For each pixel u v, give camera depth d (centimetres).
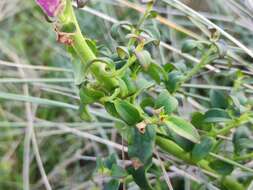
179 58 20
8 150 22
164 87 14
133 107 11
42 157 21
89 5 23
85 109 12
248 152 14
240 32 20
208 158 13
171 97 12
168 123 11
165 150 13
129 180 13
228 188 14
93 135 19
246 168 13
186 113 18
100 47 14
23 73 20
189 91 20
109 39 21
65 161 21
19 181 21
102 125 19
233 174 15
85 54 11
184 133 11
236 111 13
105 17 19
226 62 18
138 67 12
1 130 22
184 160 13
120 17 24
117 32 13
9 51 23
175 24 20
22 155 22
